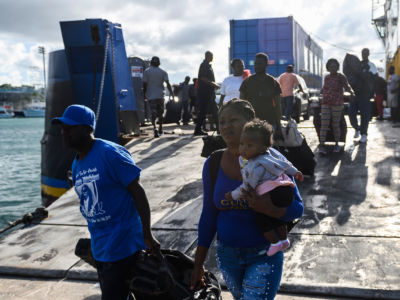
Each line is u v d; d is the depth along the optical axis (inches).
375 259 161.0
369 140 387.5
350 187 250.5
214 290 106.4
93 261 113.9
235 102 94.7
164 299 104.5
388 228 187.8
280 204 85.4
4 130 2338.8
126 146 425.4
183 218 219.0
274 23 640.4
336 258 164.2
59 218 235.6
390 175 268.7
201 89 462.0
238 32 655.1
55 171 418.0
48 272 174.1
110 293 105.2
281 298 143.9
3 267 179.8
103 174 102.7
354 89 373.4
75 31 414.6
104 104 428.1
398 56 698.8
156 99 478.0
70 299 154.9
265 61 245.9
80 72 423.2
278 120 252.1
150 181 296.5
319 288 144.7
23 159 901.2
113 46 429.1
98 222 104.8
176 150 391.9
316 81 888.3
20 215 429.7
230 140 93.0
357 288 142.3
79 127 103.7
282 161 87.1
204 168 98.3
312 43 822.5
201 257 101.0
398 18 691.4
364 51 374.9
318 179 270.5
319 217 206.5
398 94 571.2
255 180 84.8
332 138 346.0
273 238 88.9
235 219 92.4
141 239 108.3
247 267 93.7
